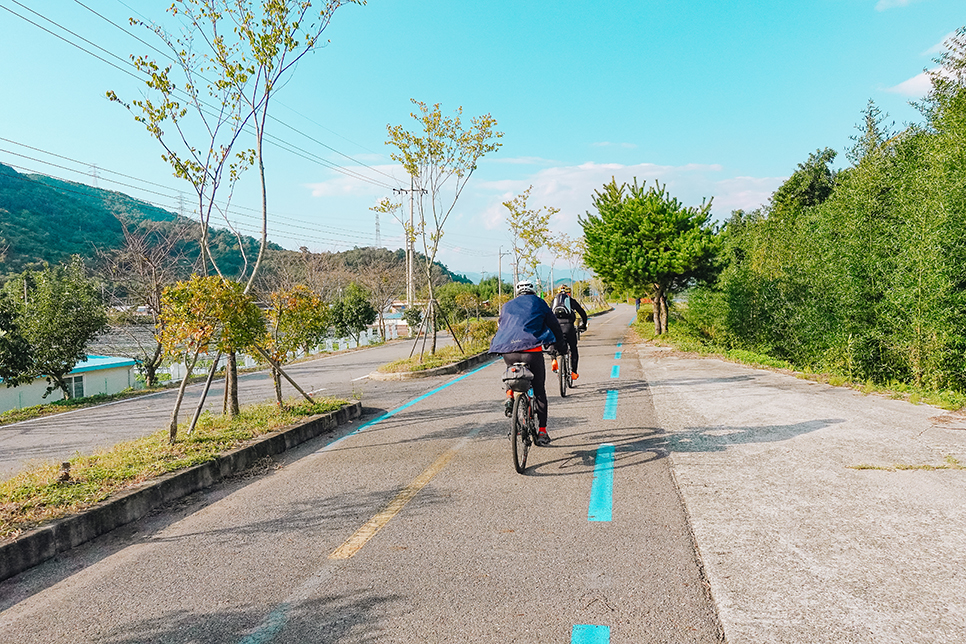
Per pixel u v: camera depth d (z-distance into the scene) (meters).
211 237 42.59
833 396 8.29
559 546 3.63
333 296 40.34
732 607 2.78
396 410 9.25
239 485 5.50
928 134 13.06
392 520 4.28
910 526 3.62
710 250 19.70
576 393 9.88
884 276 10.08
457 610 2.91
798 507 4.05
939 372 8.88
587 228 23.47
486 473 5.38
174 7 7.55
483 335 22.31
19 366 15.23
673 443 6.06
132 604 3.18
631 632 2.63
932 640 2.43
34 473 5.42
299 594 3.18
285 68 8.08
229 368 8.02
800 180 30.88
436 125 15.12
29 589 3.45
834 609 2.71
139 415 11.66
